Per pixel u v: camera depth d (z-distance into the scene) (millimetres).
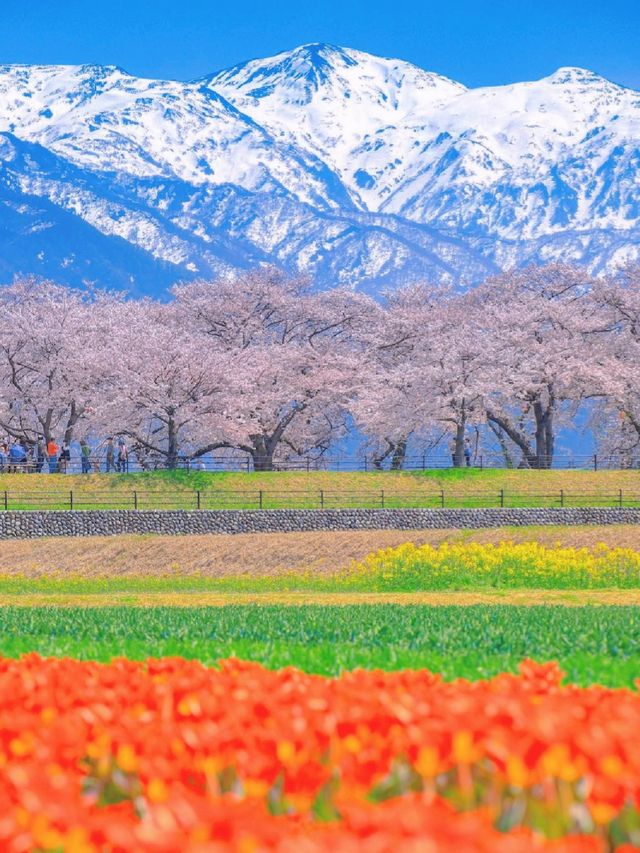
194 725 19062
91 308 187750
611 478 150625
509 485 147625
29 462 163375
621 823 15648
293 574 102250
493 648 39094
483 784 17234
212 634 43688
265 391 171125
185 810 13562
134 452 176750
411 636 42438
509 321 178250
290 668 25641
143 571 109312
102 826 13344
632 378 171500
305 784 16438
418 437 189625
